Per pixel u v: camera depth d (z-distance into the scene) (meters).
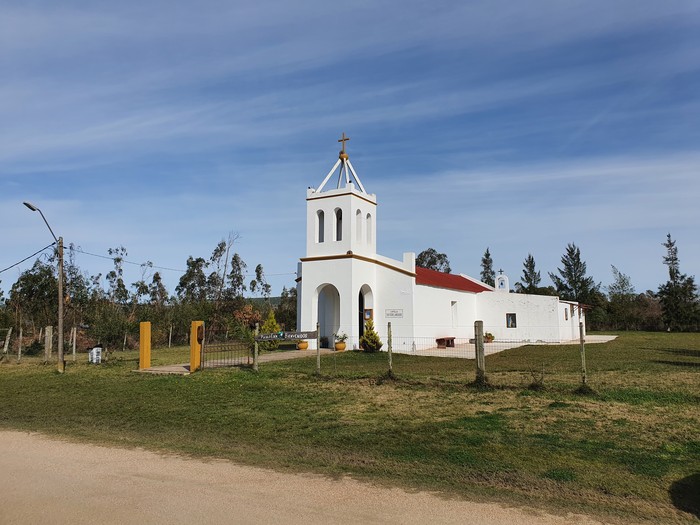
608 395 12.20
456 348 30.53
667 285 56.50
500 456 8.49
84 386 17.17
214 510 6.40
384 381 14.77
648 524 5.96
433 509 6.41
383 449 9.17
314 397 13.66
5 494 7.15
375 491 7.09
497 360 22.27
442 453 8.77
